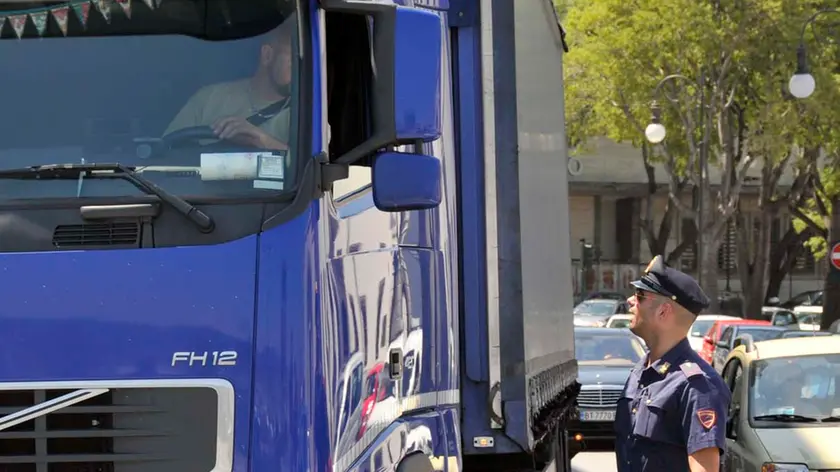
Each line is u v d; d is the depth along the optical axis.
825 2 42.81
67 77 5.03
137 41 5.06
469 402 7.38
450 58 7.55
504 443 7.38
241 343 4.58
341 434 4.89
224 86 4.96
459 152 7.53
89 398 4.57
